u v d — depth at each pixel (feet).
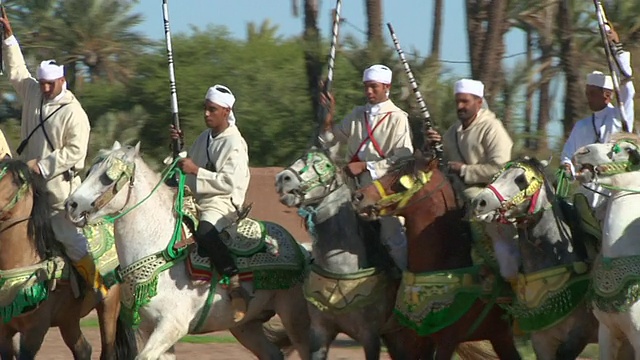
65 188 103.60
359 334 95.76
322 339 96.58
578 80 180.24
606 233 84.38
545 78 200.44
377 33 182.50
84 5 233.14
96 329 147.54
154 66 241.14
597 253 90.22
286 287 102.06
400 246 97.40
